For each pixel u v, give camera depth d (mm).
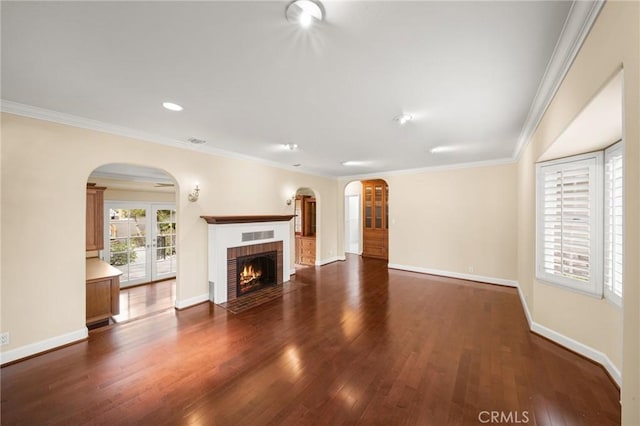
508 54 1653
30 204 2461
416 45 1566
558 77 1855
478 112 2574
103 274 3639
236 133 3256
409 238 5914
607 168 2254
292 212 5629
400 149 4059
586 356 2396
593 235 2346
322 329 3037
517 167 4492
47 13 1284
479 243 5008
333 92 2172
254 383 2072
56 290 2602
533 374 2178
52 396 1934
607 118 1627
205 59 1709
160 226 6293
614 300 2096
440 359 2406
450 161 5008
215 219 3805
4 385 2057
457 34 1466
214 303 3895
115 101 2330
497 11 1295
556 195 2697
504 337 2824
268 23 1374
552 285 2715
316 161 5035
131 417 1735
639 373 948
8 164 2352
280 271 4980
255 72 1870
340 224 7289
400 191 6039
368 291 4480
